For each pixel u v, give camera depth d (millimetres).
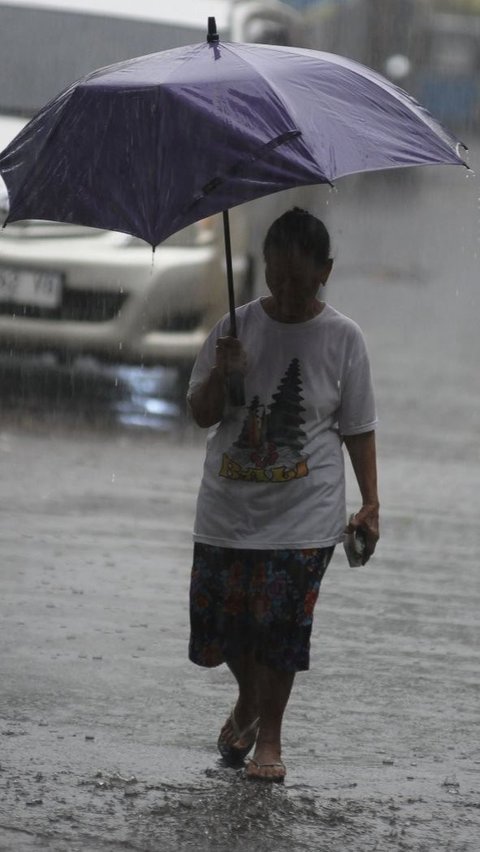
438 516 22562
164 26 30266
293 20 31859
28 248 27781
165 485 23656
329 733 13773
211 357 12477
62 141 11312
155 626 16719
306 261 11773
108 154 11086
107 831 11227
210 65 11305
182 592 18062
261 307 12258
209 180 10695
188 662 15648
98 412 28922
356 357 12211
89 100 11305
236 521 12250
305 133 10867
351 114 11242
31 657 15492
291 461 12148
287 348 12133
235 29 30406
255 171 10703
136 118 11055
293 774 12695
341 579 19094
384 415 30141
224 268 28328
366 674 15484
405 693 14969
